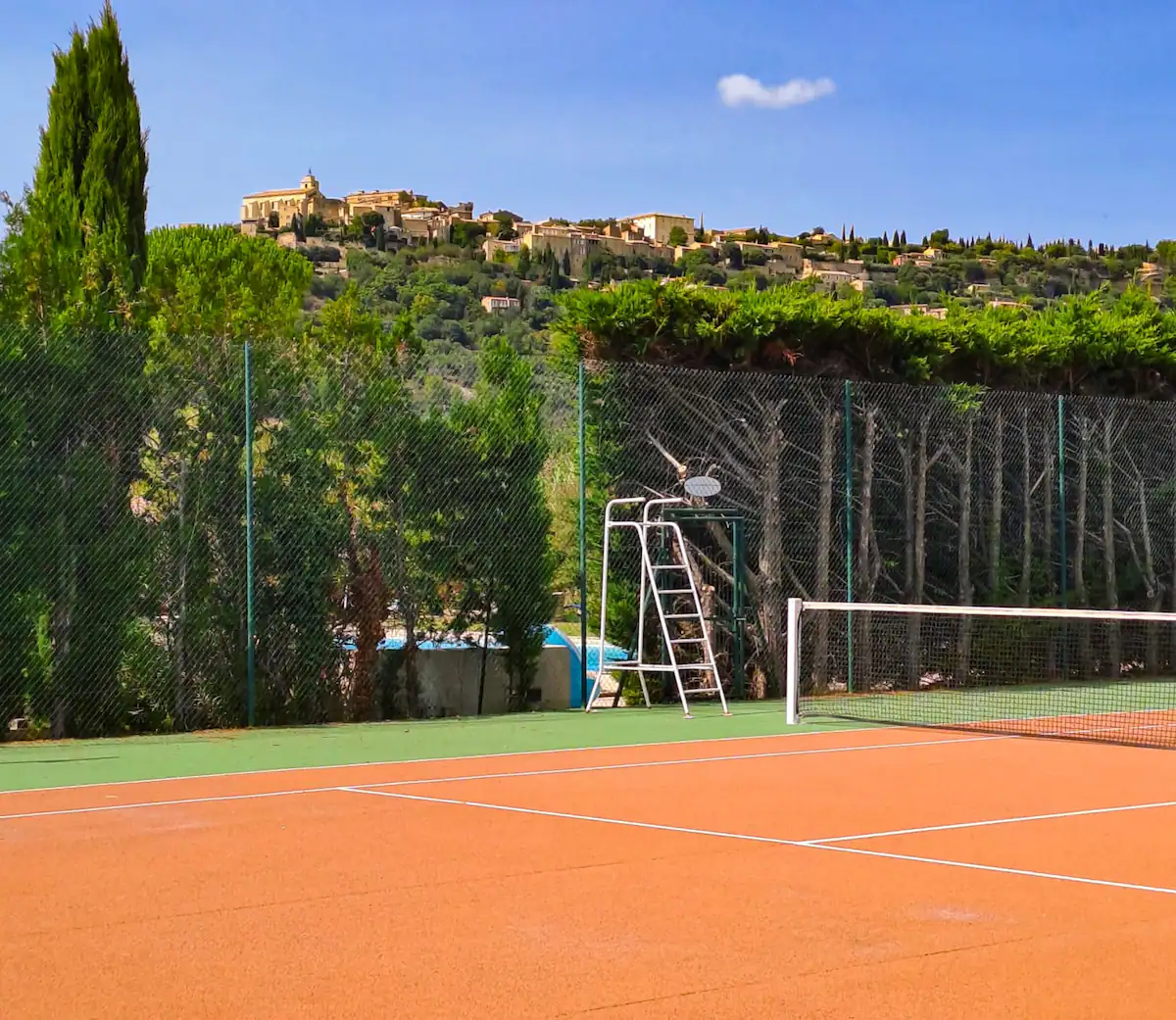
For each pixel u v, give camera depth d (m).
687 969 5.01
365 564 13.46
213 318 15.52
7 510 11.92
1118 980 4.89
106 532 12.27
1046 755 11.17
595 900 6.04
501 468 14.23
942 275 83.62
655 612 15.28
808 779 9.75
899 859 6.91
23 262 13.07
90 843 7.37
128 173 14.28
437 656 14.02
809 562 16.11
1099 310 19.30
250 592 12.76
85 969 5.03
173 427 12.54
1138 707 15.16
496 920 5.70
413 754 11.09
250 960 5.13
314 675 13.23
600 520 14.96
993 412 17.38
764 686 15.82
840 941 5.39
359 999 4.67
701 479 14.17
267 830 7.72
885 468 16.55
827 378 16.59
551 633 15.04
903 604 16.56
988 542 17.33
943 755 11.16
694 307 15.99
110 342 12.31
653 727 13.02
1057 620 17.75
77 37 14.27
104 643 12.27
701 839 7.44
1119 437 18.39
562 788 9.31
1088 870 6.67
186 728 12.62
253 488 12.83
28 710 12.05
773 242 126.69
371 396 13.48
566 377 14.76
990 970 5.00
